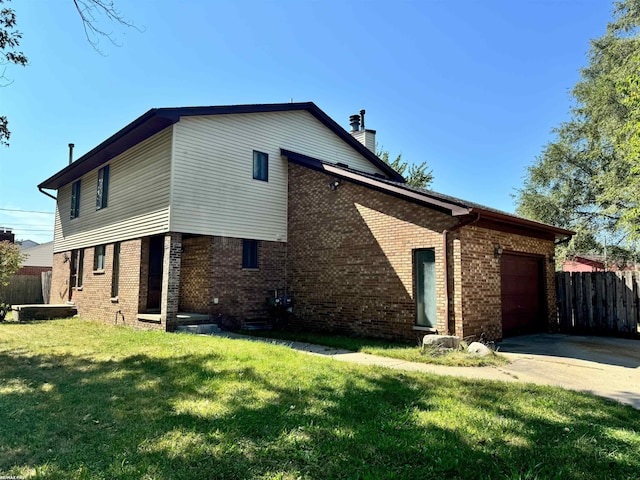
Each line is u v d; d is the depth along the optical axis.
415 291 9.74
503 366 7.04
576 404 4.70
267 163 13.21
